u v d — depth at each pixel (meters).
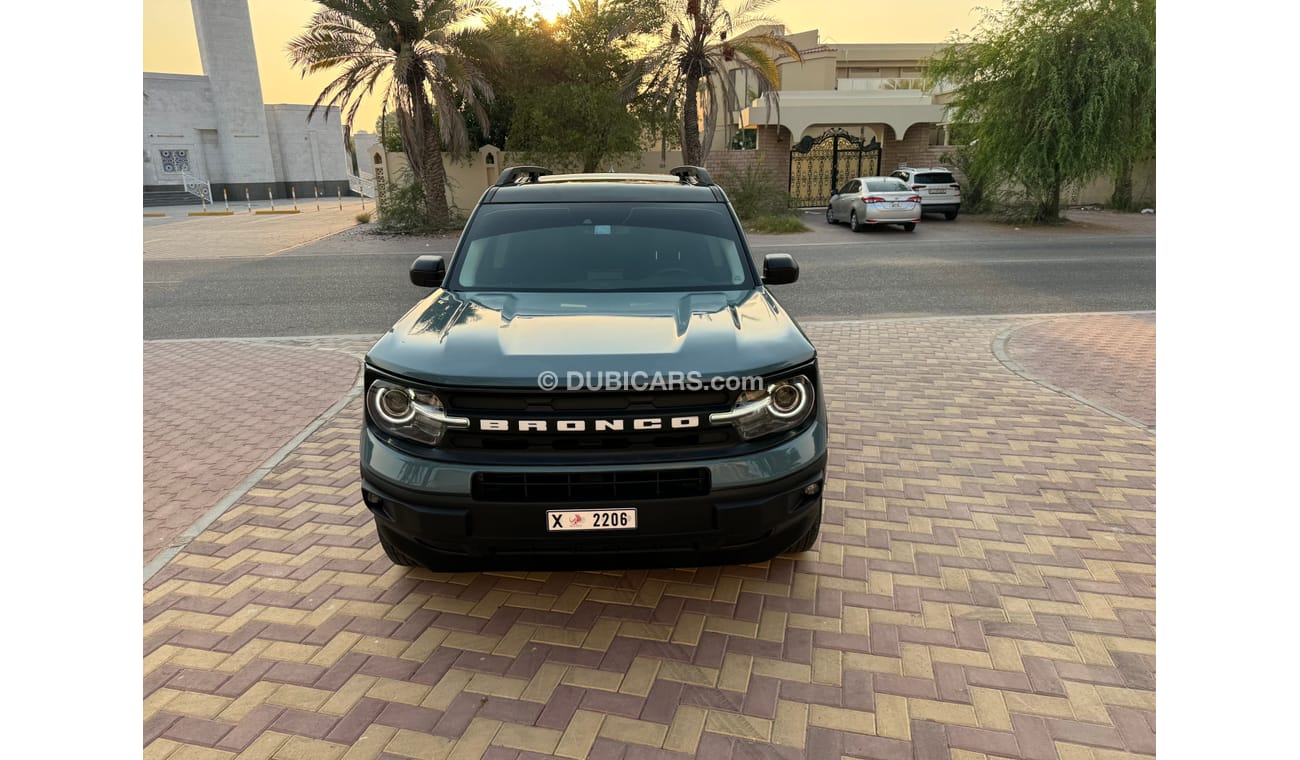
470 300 3.62
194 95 48.81
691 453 2.75
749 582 3.46
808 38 36.44
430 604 3.30
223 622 3.17
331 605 3.30
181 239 21.23
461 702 2.69
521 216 4.23
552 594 3.38
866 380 6.79
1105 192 27.95
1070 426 5.51
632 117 24.31
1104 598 3.30
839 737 2.51
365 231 22.94
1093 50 18.98
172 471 4.80
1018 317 9.62
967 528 3.97
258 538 3.91
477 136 25.59
